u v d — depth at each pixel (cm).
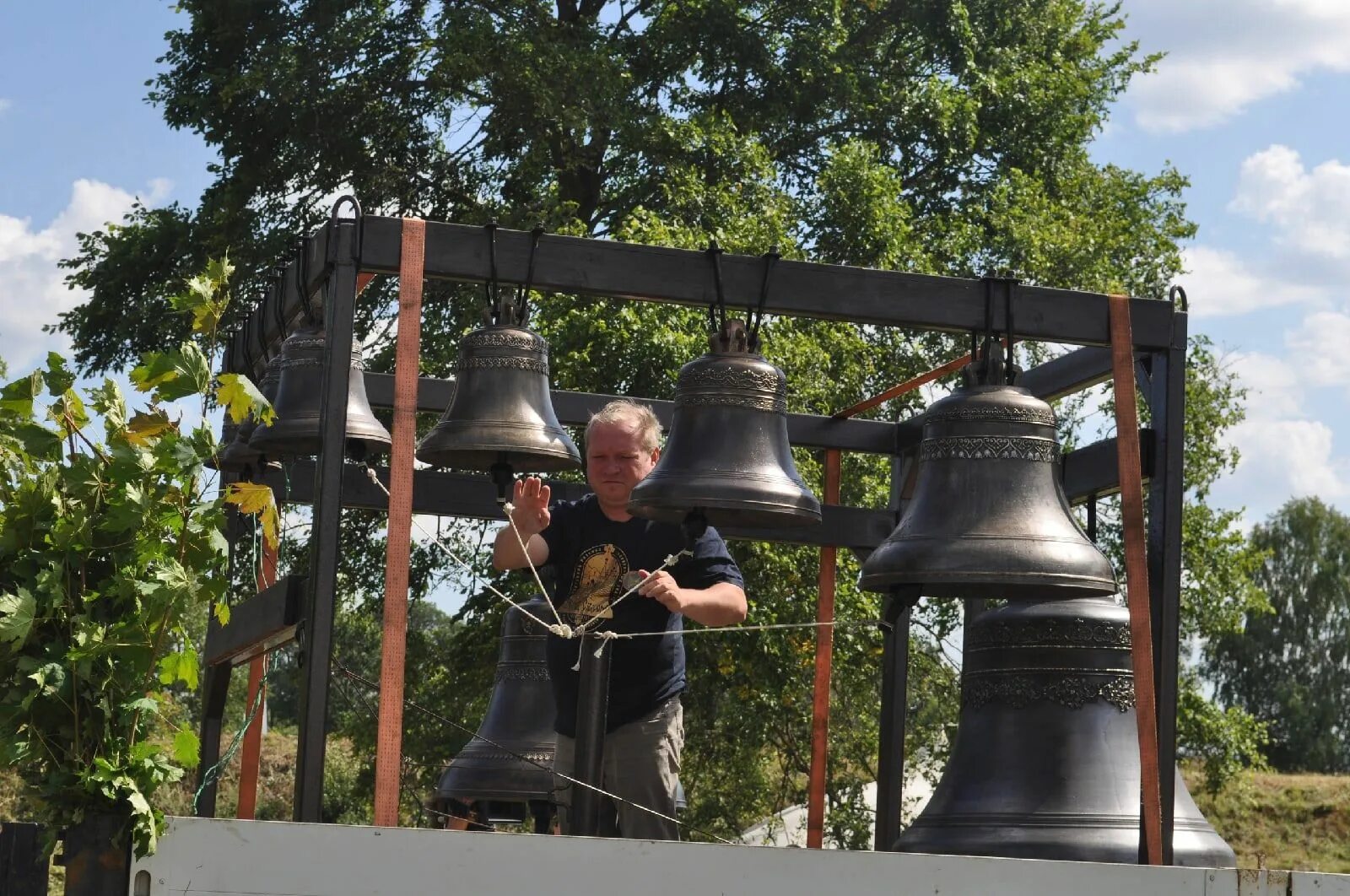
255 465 749
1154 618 628
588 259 588
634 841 438
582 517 617
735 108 2342
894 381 1828
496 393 652
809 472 1692
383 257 562
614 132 2098
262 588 714
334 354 552
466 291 1934
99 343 2278
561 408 872
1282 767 7219
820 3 2359
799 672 1695
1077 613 659
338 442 546
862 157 2030
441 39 2081
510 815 1093
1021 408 587
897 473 887
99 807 425
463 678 1925
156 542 437
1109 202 2400
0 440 441
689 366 584
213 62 2212
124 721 429
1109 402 2102
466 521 1944
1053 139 2438
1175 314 634
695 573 600
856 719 1822
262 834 422
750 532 846
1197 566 2183
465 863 428
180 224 2233
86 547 431
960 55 2438
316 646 532
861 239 1981
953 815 650
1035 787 640
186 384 457
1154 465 634
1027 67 2450
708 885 440
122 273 2248
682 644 614
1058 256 2120
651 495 563
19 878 523
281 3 2205
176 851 420
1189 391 2220
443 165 2202
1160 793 595
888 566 575
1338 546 7462
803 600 1662
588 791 542
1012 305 613
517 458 664
